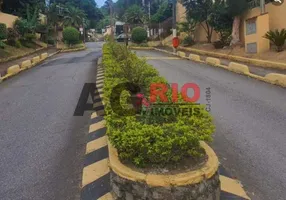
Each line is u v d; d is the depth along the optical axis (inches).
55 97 394.3
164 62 769.6
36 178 179.3
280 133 237.9
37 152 216.1
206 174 127.3
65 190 165.3
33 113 320.2
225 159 197.0
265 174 177.5
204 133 140.1
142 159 130.3
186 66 676.7
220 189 148.9
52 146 226.2
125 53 436.1
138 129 135.9
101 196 153.1
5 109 343.9
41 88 467.2
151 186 123.5
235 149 211.9
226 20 942.4
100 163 191.3
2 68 754.2
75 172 184.5
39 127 272.2
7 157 209.2
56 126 273.3
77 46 1565.0
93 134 244.7
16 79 574.2
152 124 149.7
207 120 151.3
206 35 1193.4
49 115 309.7
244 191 159.5
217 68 632.4
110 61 400.5
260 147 213.8
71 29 1598.2
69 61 885.2
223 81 471.8
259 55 695.1
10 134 256.4
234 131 245.3
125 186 129.5
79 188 166.4
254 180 171.5
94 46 1833.2
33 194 163.0
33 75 619.5
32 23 1425.9
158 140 128.3
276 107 310.8
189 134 130.3
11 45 1136.8
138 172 128.5
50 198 158.7
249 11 863.7
